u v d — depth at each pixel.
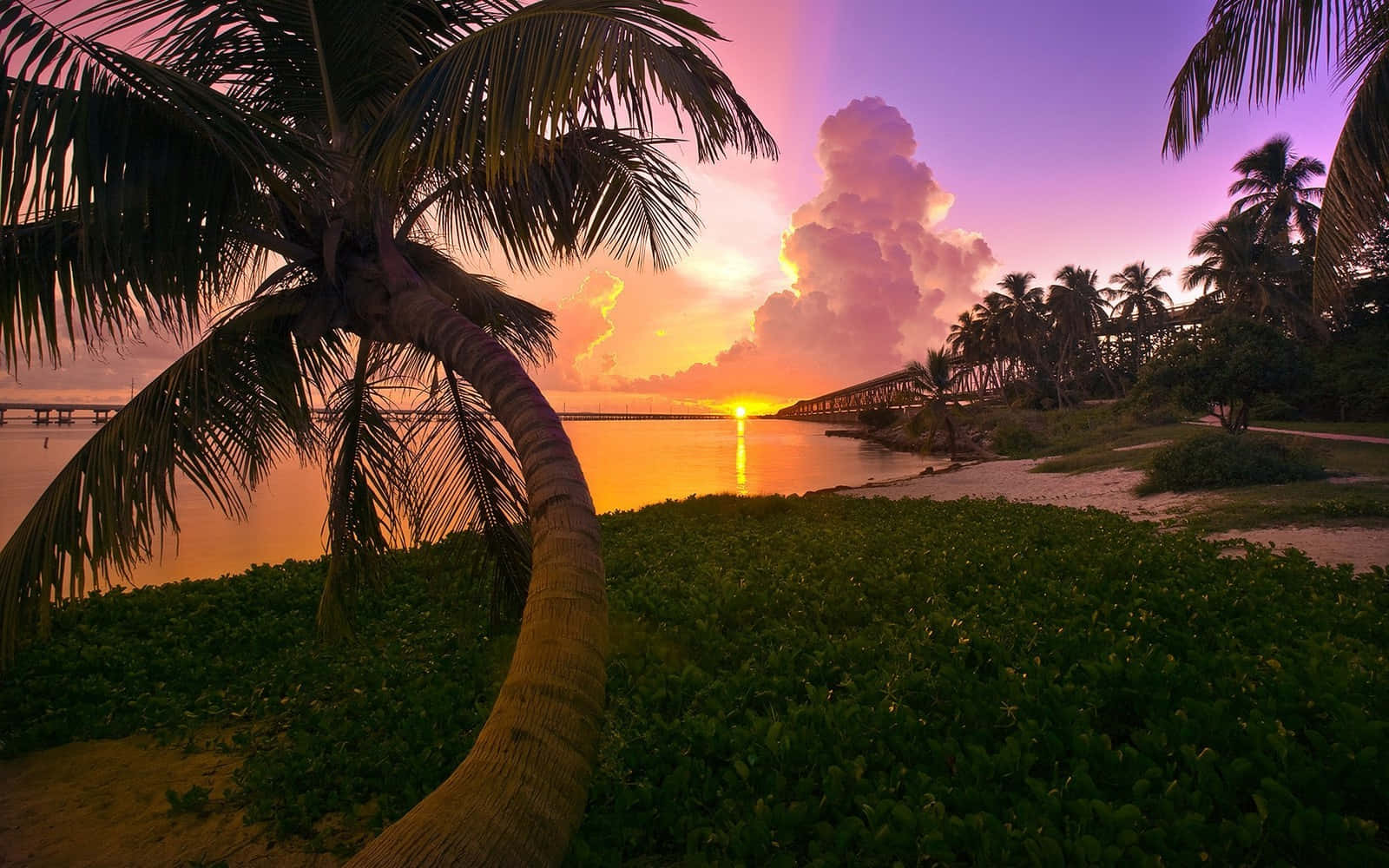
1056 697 3.55
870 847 2.52
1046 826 2.48
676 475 38.81
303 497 27.14
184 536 18.64
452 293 4.93
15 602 4.22
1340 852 2.30
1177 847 2.41
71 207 3.15
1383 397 31.16
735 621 6.38
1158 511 15.05
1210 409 26.02
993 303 68.69
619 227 5.14
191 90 3.04
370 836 3.52
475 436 5.35
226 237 3.70
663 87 2.88
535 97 2.99
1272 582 6.51
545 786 1.92
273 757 4.39
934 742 3.27
